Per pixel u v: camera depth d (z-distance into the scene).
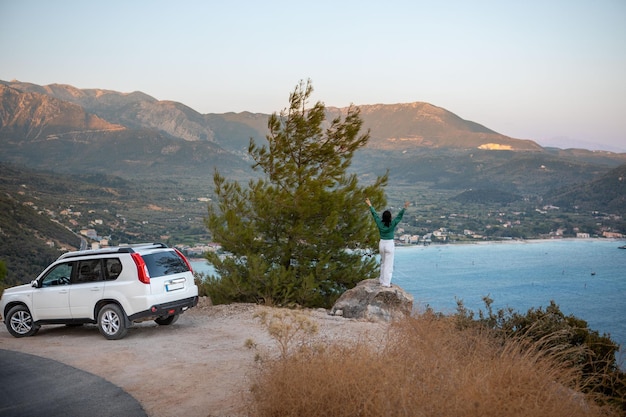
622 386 6.57
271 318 10.57
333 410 5.20
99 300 10.56
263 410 5.62
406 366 5.86
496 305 84.12
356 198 14.98
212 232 14.62
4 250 92.06
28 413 6.34
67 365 8.48
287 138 15.42
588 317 77.31
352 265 14.86
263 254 14.63
